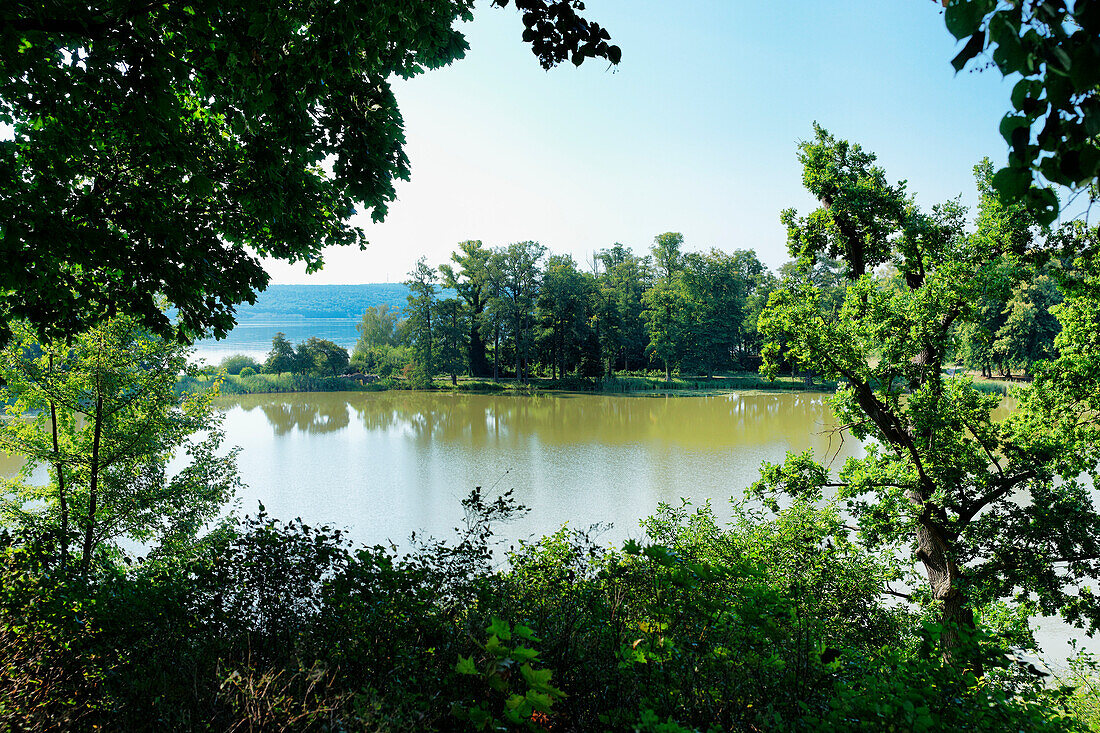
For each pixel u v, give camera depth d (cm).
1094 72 145
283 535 545
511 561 659
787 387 6306
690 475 2527
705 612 460
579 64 448
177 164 620
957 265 1154
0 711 355
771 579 838
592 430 3756
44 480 2238
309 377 6656
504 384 6788
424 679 405
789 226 1411
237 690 342
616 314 7131
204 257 664
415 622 465
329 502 2223
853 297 1269
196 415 1456
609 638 452
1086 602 997
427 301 6750
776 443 3219
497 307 6662
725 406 4959
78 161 643
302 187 693
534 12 432
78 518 1266
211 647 446
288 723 312
